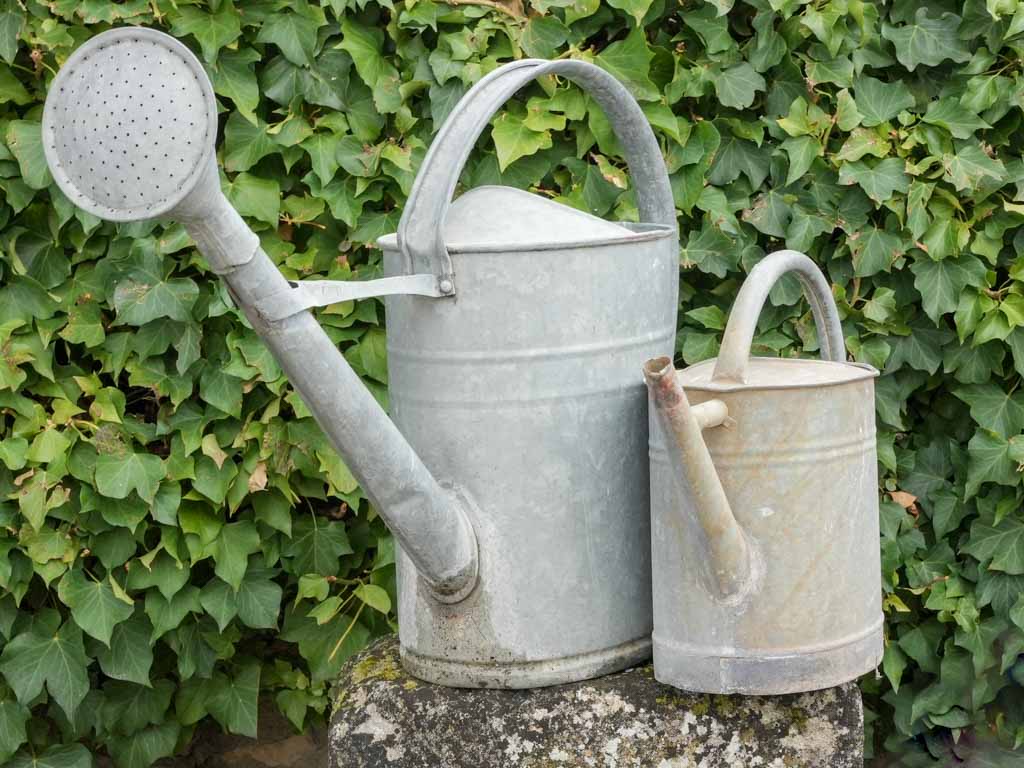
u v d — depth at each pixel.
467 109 1.40
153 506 1.97
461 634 1.44
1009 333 1.98
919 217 1.96
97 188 1.10
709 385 1.33
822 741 1.43
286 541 2.08
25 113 1.96
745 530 1.33
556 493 1.42
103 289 1.99
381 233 2.00
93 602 1.99
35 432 1.96
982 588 2.05
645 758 1.41
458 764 1.43
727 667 1.35
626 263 1.44
